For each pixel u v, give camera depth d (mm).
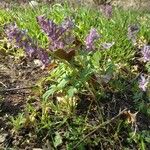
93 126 263
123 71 310
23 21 364
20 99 281
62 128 261
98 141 257
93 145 256
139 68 320
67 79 260
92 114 272
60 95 273
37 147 252
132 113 280
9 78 300
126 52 331
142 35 367
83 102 278
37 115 268
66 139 257
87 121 267
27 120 260
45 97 265
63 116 266
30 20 362
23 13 395
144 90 266
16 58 322
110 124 266
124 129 268
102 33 346
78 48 270
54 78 292
